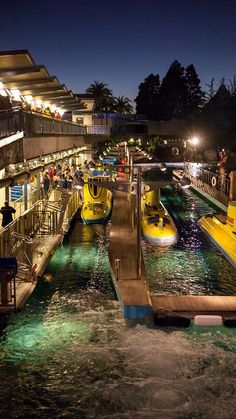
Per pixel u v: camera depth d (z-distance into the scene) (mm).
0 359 11992
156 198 25656
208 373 11461
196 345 12688
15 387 10891
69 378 11258
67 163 37125
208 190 36625
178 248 22141
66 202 24078
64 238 23469
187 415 9945
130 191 19000
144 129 71562
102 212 26875
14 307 12797
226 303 14180
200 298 14555
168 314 13438
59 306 15219
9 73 18500
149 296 14328
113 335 13203
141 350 12461
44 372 11469
